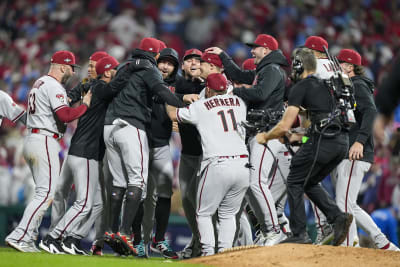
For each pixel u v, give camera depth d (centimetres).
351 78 2392
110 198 2466
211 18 7119
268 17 7069
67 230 2325
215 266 1838
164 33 7094
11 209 3553
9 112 2442
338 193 2402
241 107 2206
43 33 6944
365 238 2989
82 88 2602
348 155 2380
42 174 2314
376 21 7138
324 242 2050
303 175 2034
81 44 6700
